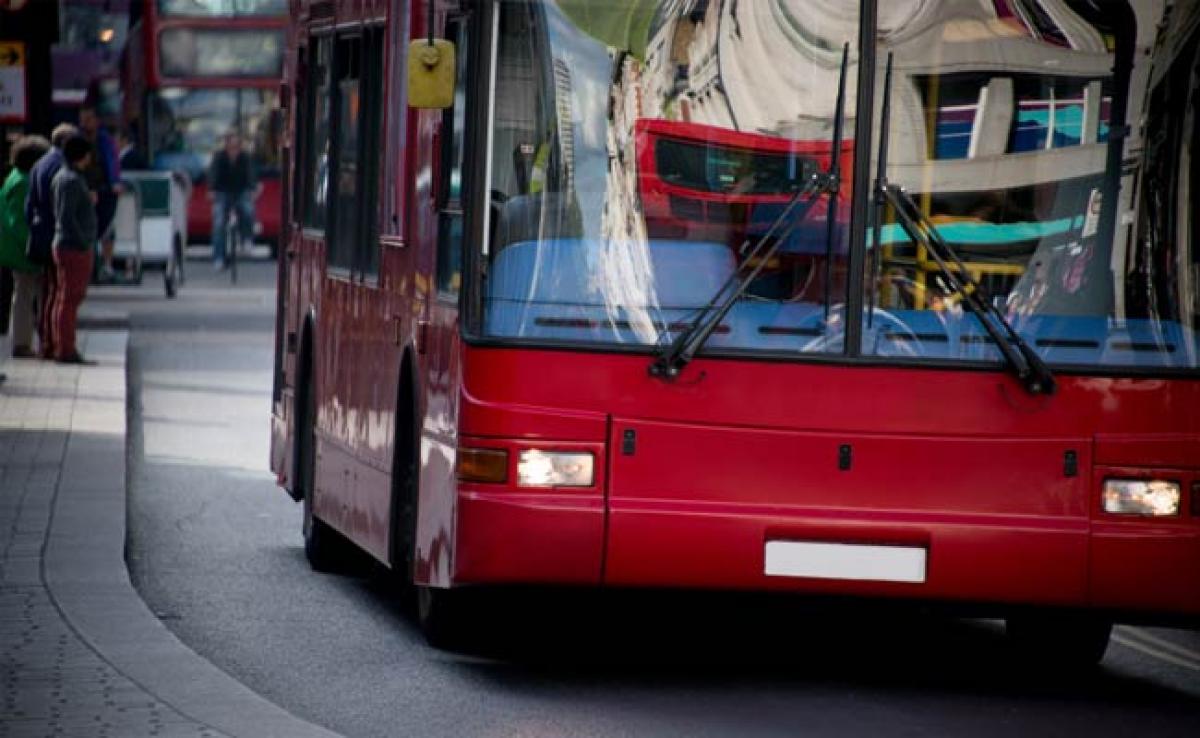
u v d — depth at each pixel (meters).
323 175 21.17
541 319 14.77
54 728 13.23
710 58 14.90
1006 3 14.99
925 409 14.87
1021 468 14.88
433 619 16.56
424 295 16.28
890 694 15.42
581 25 14.90
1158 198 15.05
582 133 14.88
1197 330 15.03
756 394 14.77
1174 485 14.94
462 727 14.07
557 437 14.68
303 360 21.64
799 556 14.76
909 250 14.95
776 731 14.07
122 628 16.50
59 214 38.50
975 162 14.98
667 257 14.83
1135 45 15.05
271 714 13.69
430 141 16.33
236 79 76.81
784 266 14.89
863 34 14.94
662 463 14.73
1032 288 14.99
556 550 14.64
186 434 30.98
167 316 51.50
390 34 18.02
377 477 17.73
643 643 17.23
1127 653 17.56
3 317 43.56
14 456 26.75
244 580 19.95
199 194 77.12
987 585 14.85
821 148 14.92
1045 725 14.52
